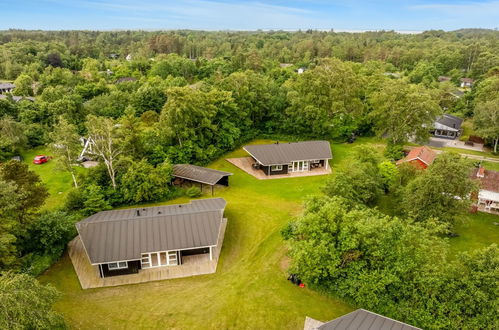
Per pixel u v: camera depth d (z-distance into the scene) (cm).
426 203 3434
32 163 5881
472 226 3891
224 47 18938
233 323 2550
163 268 3178
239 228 3834
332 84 6775
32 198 3180
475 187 3331
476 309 2239
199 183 4962
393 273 2473
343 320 2194
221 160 5850
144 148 4959
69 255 3344
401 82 5988
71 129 4603
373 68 10800
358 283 2566
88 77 11306
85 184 4344
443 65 14175
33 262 3053
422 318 2344
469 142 6706
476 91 8906
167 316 2612
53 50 14925
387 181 4447
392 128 6009
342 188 3488
